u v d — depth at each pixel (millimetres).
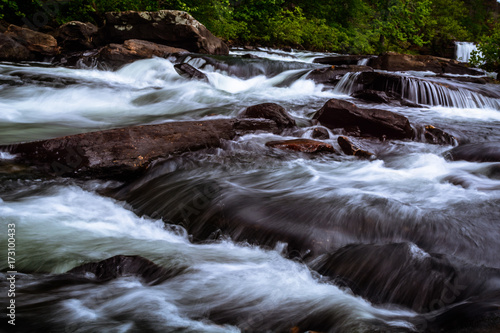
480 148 6922
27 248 3791
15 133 7004
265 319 3029
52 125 7766
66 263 3598
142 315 2967
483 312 2797
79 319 2867
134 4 19281
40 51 14859
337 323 2986
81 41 16312
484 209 4516
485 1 38812
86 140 5594
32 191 5023
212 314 3049
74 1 18688
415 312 3246
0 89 9984
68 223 4383
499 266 3664
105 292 3203
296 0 29234
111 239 4137
